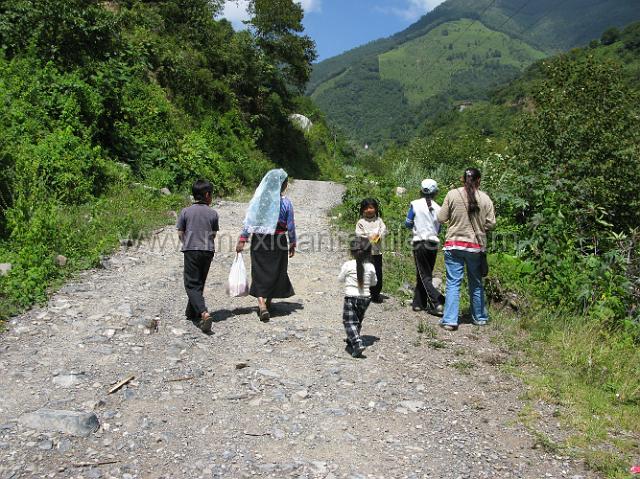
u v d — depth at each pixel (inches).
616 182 450.0
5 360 193.3
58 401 168.6
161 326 233.5
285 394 181.2
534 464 149.6
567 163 472.7
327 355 215.5
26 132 435.2
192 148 661.3
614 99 529.3
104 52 618.2
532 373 211.9
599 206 406.9
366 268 216.1
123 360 199.8
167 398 175.5
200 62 1082.7
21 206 323.6
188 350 212.7
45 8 563.8
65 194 401.1
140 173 550.0
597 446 160.9
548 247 321.1
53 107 489.7
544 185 387.5
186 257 234.2
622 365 229.1
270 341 225.9
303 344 225.0
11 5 565.9
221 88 1061.8
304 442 154.6
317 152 1888.5
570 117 504.4
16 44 548.7
